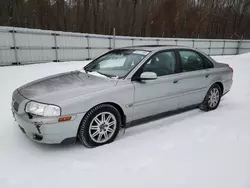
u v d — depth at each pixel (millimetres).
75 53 13336
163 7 27672
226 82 4434
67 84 2922
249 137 3104
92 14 23609
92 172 2301
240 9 32625
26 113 2557
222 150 2742
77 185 2102
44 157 2568
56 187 2070
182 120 3746
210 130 3342
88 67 3799
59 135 2496
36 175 2242
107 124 2873
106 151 2717
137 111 3141
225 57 19047
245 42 23062
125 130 3320
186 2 28797
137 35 25625
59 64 11398
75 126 2576
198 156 2607
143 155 2633
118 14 24938
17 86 6152
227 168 2365
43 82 3125
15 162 2459
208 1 30859
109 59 3674
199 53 4012
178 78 3525
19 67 9867
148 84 3154
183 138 3076
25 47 11164
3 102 4598
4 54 10445
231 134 3203
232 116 3959
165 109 3512
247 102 4898
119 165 2426
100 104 2754
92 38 13836
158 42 17328
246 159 2543
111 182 2145
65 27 22000
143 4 26469
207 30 30422
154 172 2299
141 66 3162
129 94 2977
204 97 4105
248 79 7828
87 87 2781
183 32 28641
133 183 2129
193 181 2152
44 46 11938
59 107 2443
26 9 19688
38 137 2531
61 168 2361
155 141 2984
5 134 3096
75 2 22953
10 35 10500
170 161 2502
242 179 2180
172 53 3580
